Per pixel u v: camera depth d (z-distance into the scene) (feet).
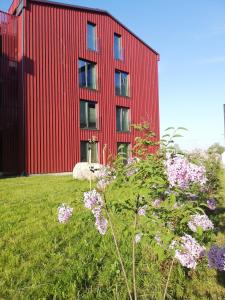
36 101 47.21
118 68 62.18
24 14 46.96
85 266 11.03
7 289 9.57
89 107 55.88
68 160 50.34
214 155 33.45
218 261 7.75
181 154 7.93
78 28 54.54
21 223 16.38
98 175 9.44
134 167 8.19
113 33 61.72
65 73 51.49
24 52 46.47
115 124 60.13
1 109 46.09
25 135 45.39
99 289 9.72
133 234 8.16
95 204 8.23
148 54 70.44
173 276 10.42
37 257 11.82
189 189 8.88
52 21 50.49
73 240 13.67
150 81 70.18
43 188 28.55
